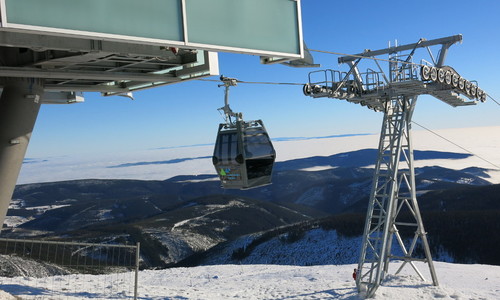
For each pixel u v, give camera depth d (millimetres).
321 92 19828
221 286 27438
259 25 15766
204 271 35375
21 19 10898
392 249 112250
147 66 18609
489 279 27125
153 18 13180
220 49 14633
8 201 16625
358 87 21312
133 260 153375
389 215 21641
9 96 16672
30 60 16047
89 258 128875
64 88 20359
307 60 18922
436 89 21094
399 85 19984
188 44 13828
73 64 16234
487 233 111312
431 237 114250
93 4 12047
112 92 22766
